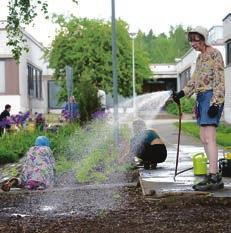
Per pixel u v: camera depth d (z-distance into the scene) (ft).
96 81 126.31
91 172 34.40
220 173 26.78
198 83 25.79
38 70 146.92
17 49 60.59
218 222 20.53
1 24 114.73
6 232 20.07
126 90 133.69
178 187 26.76
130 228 20.02
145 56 142.82
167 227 19.94
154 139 35.68
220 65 25.32
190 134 77.25
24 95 121.90
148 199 25.02
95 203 25.63
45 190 30.12
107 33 126.00
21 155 49.93
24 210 24.75
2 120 69.97
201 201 24.08
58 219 22.22
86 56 125.49
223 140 60.64
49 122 89.35
